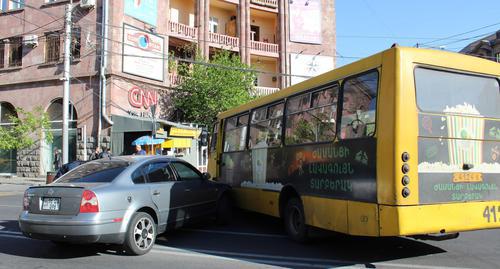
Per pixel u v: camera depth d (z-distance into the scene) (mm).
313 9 35344
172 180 8445
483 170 6387
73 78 24766
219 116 12352
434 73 6176
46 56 25734
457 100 6316
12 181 23203
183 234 9102
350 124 6547
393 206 5684
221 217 10000
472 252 7215
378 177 5910
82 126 24422
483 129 6477
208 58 30672
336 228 6727
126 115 24797
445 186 6008
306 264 6562
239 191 10594
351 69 6637
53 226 6609
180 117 28516
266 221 10789
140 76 25938
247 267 6426
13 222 10414
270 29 36500
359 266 6387
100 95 24109
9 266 6488
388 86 5934
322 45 35344
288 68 34156
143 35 26172
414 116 5883
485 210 6301
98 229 6562
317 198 7258
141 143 21703
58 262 6734
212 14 33719
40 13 25969
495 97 6699
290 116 8312
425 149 5918
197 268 6375
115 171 7480
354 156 6391
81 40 24750
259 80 35688
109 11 24516
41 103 25562
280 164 8594
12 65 26656
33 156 25391
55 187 6871
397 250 7418
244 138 10477
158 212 7699
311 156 7500
